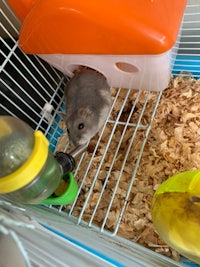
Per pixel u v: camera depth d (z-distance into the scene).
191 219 0.14
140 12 0.16
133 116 0.25
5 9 0.22
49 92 0.26
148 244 0.21
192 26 0.23
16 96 0.24
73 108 0.23
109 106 0.24
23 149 0.14
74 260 0.11
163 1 0.16
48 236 0.11
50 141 0.25
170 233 0.15
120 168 0.24
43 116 0.24
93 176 0.24
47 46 0.20
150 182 0.23
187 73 0.25
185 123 0.24
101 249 0.14
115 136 0.25
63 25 0.17
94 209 0.22
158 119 0.25
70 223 0.20
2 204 0.13
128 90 0.26
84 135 0.23
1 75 0.25
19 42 0.20
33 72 0.26
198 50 0.25
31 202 0.16
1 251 0.12
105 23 0.16
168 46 0.16
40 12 0.17
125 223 0.22
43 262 0.11
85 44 0.18
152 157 0.24
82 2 0.16
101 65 0.21
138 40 0.16
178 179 0.16
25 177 0.14
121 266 0.13
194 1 0.22
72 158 0.20
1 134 0.14
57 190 0.20
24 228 0.10
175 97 0.25
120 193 0.23
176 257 0.20
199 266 0.19
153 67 0.19
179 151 0.23
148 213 0.22
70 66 0.23
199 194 0.15
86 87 0.23
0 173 0.14
